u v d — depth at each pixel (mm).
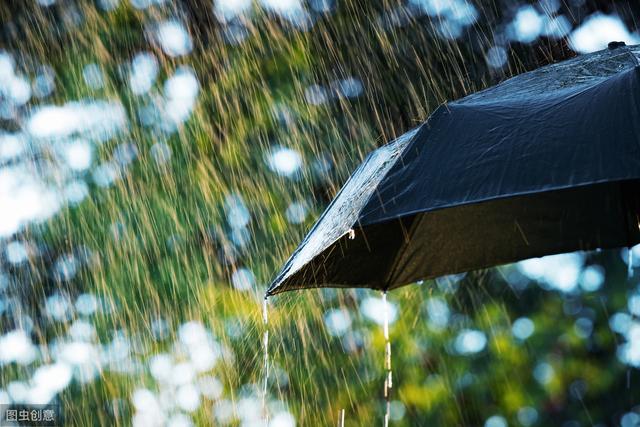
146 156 7227
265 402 7164
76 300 7441
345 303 7230
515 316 7438
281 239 7070
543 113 2611
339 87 7094
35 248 7473
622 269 7406
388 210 2520
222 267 7137
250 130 7105
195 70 7270
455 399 7191
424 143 2652
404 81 7062
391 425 7176
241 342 7215
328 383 7180
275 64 7125
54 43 7508
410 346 7227
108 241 7262
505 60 7117
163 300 7180
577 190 3676
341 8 7105
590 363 7363
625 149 2410
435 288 7281
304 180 7090
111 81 7375
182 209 7137
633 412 7305
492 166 2516
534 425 7320
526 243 3762
